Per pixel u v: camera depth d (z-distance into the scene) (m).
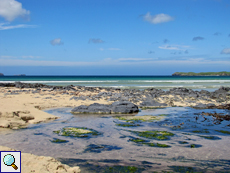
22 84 38.44
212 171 7.30
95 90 35.75
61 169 6.73
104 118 16.36
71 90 33.91
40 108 20.06
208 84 61.72
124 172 7.13
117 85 55.91
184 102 25.83
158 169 7.40
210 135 11.80
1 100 19.03
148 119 16.09
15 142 10.14
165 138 11.11
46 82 68.44
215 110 20.92
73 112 18.56
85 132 12.04
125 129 12.95
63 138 10.95
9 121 13.20
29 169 6.28
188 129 13.12
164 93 33.75
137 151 9.16
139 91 36.12
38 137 11.04
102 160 8.15
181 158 8.42
